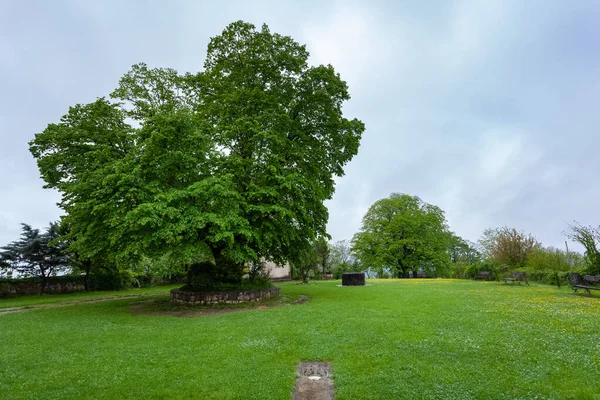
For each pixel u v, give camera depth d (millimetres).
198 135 14469
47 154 19422
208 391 5238
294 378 5832
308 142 19500
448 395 4938
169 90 22234
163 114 15859
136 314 13227
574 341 7309
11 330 10125
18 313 14086
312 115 20078
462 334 8164
